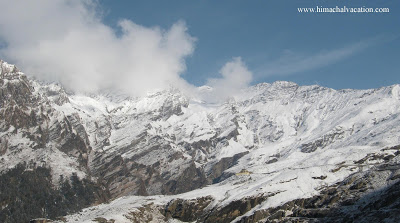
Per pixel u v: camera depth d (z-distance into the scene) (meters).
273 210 197.75
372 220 165.12
